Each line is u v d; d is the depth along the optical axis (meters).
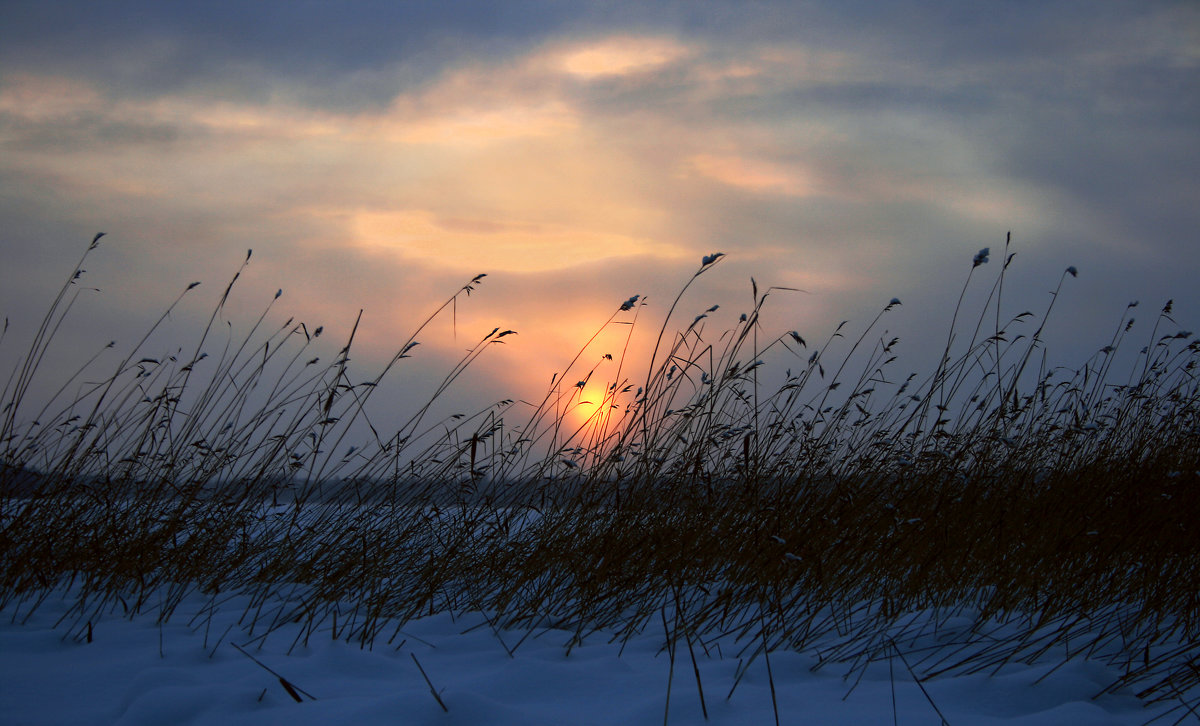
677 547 3.45
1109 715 1.96
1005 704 2.19
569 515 3.90
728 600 3.09
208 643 2.81
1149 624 3.08
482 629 3.21
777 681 2.46
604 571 3.39
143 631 2.97
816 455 3.97
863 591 3.54
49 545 3.54
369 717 1.93
